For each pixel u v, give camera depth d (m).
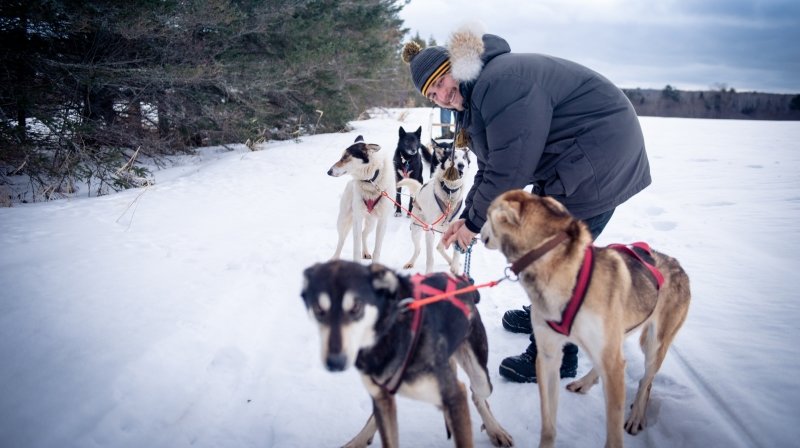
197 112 10.62
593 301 2.11
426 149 9.84
